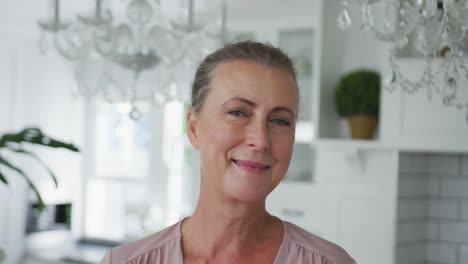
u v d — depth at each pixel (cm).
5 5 442
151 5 259
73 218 582
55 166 550
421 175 297
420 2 162
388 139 282
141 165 582
